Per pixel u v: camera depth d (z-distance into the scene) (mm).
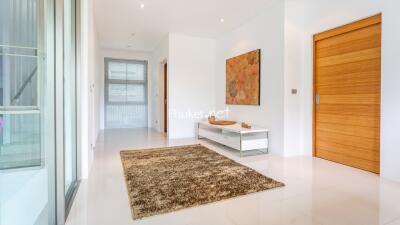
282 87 4043
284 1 3979
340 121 3602
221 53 6102
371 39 3129
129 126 8359
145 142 5344
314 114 4023
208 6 4238
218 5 4180
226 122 5070
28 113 2240
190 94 6145
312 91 4027
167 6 4215
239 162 3643
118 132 7078
